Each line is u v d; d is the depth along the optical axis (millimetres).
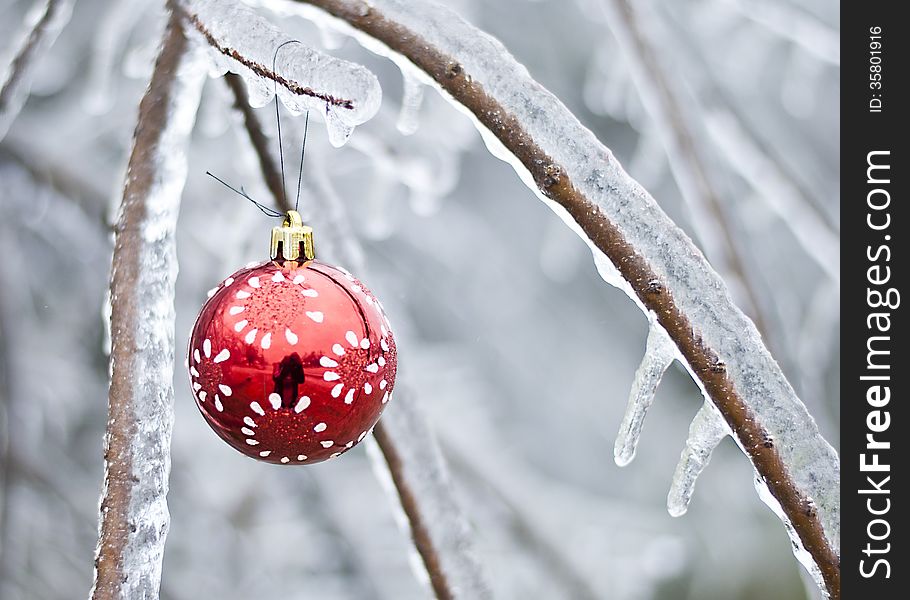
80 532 1695
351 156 1432
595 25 1994
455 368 1964
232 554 1768
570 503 2014
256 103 865
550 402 2602
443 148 1521
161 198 870
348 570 1952
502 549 1789
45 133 1478
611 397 2611
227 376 854
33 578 1566
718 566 2408
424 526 922
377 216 1456
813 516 844
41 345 1690
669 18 1514
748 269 1082
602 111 1919
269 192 939
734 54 1748
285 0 876
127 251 862
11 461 1396
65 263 1717
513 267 2398
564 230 2023
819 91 2039
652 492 2566
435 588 923
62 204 1472
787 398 846
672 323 844
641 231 844
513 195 2400
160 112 870
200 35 864
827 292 1441
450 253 2230
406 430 927
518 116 845
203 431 1744
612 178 845
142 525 851
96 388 1758
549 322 2547
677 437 2570
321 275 867
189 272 1601
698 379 848
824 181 1886
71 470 1718
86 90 1509
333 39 995
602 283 2451
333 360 853
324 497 1783
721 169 1406
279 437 859
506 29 2033
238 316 855
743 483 2471
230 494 1747
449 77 850
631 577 1967
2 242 1493
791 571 2377
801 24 1425
